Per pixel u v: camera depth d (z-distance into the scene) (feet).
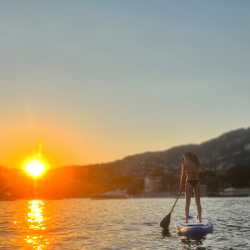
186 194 40.50
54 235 37.73
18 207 94.73
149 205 107.34
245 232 38.24
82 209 85.56
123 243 32.60
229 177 476.13
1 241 33.65
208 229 37.81
